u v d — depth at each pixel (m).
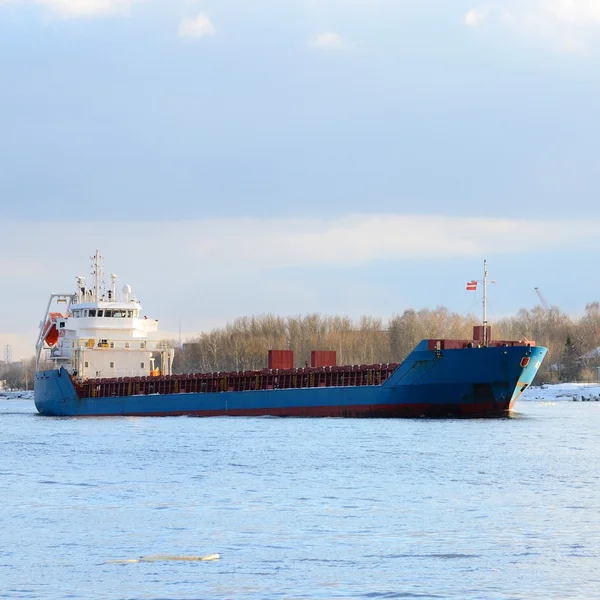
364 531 157.62
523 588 125.06
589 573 131.62
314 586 126.12
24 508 180.38
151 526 163.12
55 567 136.75
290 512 174.25
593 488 199.00
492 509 175.62
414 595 122.31
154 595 123.06
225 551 144.88
